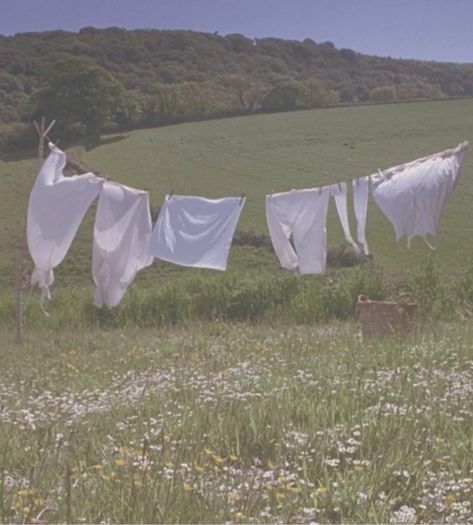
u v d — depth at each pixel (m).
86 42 93.62
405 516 3.79
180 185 44.69
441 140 53.69
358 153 51.25
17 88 77.38
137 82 89.25
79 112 62.09
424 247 30.39
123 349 11.36
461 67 110.31
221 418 5.32
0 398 7.30
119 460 4.34
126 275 9.48
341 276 19.28
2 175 50.53
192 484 4.09
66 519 3.68
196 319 16.38
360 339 10.52
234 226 8.93
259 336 12.10
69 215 9.41
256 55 106.25
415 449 4.66
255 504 3.94
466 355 8.03
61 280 31.81
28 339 13.84
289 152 52.28
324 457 4.58
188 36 102.12
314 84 77.50
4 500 3.97
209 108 70.19
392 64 111.25
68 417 6.13
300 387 6.30
